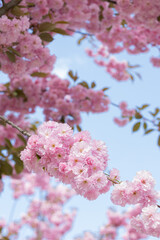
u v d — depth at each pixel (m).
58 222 10.48
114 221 10.21
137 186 2.22
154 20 4.57
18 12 3.17
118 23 5.19
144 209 2.23
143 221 2.24
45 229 10.30
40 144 2.18
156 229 2.19
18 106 5.96
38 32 3.49
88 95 6.26
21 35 3.21
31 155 2.21
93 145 2.17
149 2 4.29
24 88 5.73
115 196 2.23
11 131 6.07
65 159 2.15
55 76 6.40
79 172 2.01
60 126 2.24
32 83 5.80
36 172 2.27
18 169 3.99
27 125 6.27
